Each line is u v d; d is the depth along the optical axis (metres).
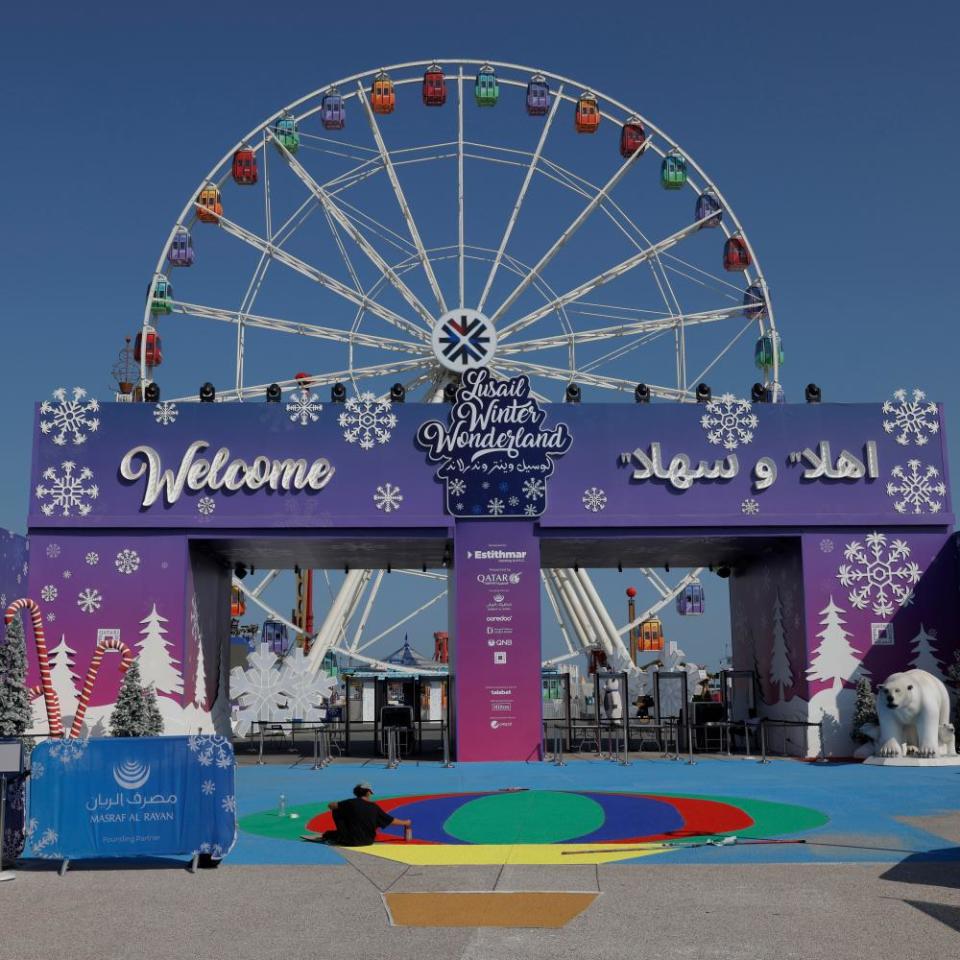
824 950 9.30
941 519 29.64
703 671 33.31
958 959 8.97
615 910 10.91
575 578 45.19
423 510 29.25
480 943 9.77
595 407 29.91
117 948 9.79
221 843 13.62
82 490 28.61
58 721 22.33
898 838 15.16
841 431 29.97
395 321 41.78
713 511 29.53
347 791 21.83
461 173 41.50
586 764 27.66
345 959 9.30
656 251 41.31
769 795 20.23
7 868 13.95
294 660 28.94
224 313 39.69
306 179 40.62
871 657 29.05
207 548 30.56
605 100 42.00
